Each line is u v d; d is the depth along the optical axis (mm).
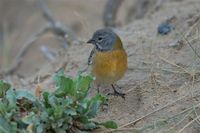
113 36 11148
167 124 10125
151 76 11828
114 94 11539
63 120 9594
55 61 14773
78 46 14766
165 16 15297
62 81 9953
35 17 22750
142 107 10875
